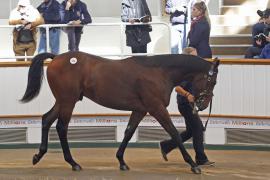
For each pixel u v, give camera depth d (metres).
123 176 10.49
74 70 11.04
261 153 12.95
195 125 11.29
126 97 10.91
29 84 11.29
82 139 13.82
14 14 14.23
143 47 13.99
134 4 14.08
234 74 13.19
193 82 10.85
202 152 11.34
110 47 15.72
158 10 16.19
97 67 11.00
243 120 13.23
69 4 14.26
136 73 10.86
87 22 14.10
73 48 14.09
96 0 16.36
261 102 13.12
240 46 15.53
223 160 12.16
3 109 13.84
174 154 12.81
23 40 14.21
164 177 10.40
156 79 10.80
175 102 13.44
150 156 12.61
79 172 10.89
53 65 11.12
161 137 13.58
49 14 14.41
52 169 11.19
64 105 11.08
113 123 13.73
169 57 10.90
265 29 14.24
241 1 16.58
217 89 13.27
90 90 11.04
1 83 13.79
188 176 10.54
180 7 14.47
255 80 13.12
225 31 15.91
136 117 11.10
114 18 16.28
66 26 13.98
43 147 11.27
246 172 10.95
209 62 10.84
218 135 13.37
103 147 13.75
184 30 14.52
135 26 13.91
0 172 10.90
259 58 13.53
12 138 13.89
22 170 11.09
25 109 13.81
